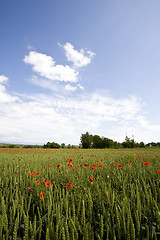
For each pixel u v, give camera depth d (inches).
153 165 207.3
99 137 1943.9
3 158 332.8
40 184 128.8
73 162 247.4
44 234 73.4
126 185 125.0
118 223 64.9
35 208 101.9
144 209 79.3
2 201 79.7
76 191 114.0
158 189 107.0
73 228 61.5
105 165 211.9
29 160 275.9
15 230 60.4
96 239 71.4
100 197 98.3
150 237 66.1
